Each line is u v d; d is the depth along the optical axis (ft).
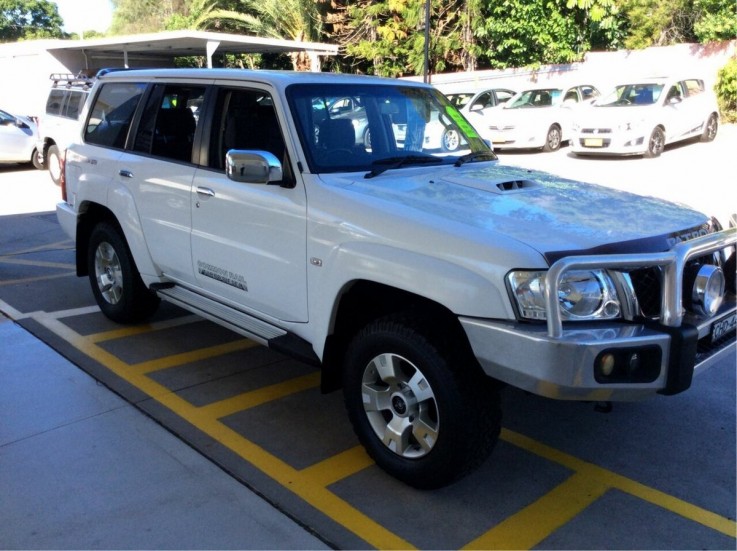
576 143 56.08
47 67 76.33
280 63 105.91
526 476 12.62
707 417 14.87
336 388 13.42
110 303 19.90
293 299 13.58
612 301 10.58
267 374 16.93
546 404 15.49
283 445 13.57
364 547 10.61
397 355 11.59
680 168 49.44
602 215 12.12
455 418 10.92
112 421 14.39
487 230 10.95
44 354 17.88
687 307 11.64
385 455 12.18
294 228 13.26
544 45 80.02
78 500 11.62
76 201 20.13
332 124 14.33
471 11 82.17
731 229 12.39
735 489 12.27
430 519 11.30
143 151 17.85
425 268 11.00
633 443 13.83
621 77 73.46
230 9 104.17
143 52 84.38
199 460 12.94
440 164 15.19
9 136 53.21
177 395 15.67
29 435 13.74
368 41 89.76
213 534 10.81
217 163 15.47
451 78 85.15
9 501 11.55
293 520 11.20
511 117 59.93
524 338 10.02
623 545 10.73
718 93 70.49
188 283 16.97
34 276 25.45
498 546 10.68
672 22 77.46
